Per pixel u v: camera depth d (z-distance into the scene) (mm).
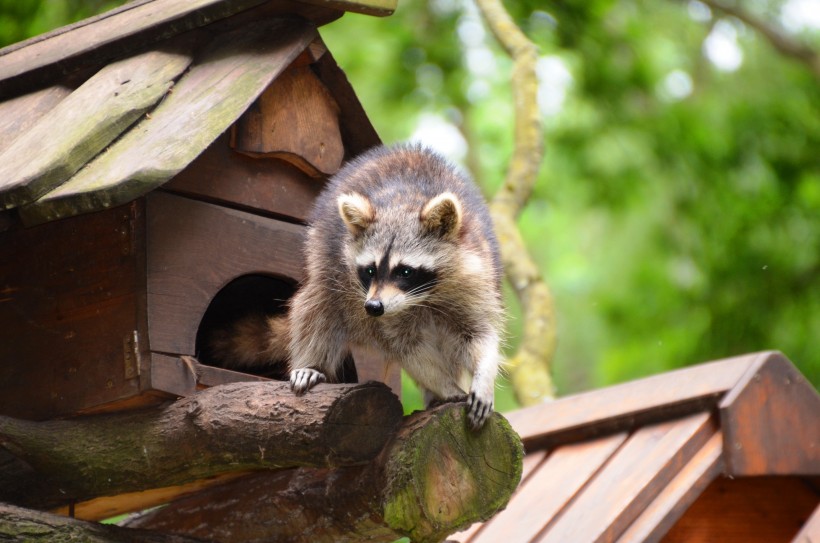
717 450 6566
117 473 5777
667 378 7211
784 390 6762
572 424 7414
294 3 6414
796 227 16719
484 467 5152
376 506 5152
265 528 6188
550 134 17344
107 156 5668
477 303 6230
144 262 5750
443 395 6285
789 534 7164
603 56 16547
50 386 5926
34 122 6348
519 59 10914
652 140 17109
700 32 17984
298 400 5250
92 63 6680
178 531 6730
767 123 17344
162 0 6973
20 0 12789
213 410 5508
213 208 6168
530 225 21250
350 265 6238
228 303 7613
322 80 6754
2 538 5258
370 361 6840
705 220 16906
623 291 17938
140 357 5680
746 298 16266
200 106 5922
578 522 6461
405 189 6527
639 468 6625
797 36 17703
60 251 5992
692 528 7082
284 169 6637
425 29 16734
